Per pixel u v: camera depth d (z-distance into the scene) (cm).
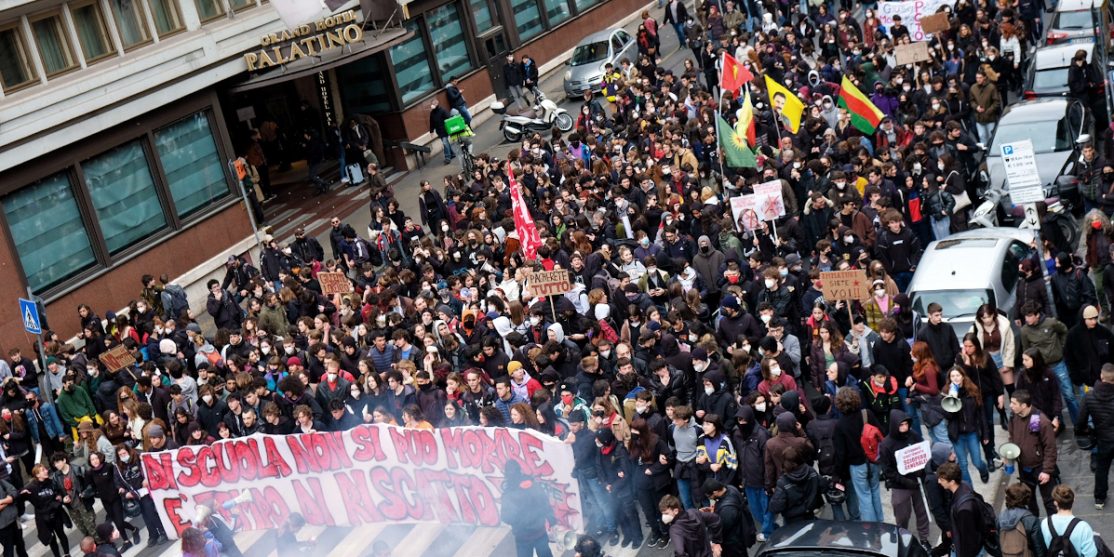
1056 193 2303
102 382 2223
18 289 2714
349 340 1983
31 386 2303
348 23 3412
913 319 1838
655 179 2577
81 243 2894
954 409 1512
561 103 4184
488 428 1622
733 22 3919
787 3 4038
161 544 1855
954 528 1309
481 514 1678
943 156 2248
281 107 4094
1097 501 1490
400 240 2817
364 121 3797
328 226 3422
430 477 1684
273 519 1792
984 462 1570
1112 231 1836
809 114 2784
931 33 3212
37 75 2791
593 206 2436
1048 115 2461
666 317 1919
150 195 3078
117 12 3000
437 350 1903
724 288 1920
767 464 1464
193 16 3206
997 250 1912
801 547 1280
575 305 2088
